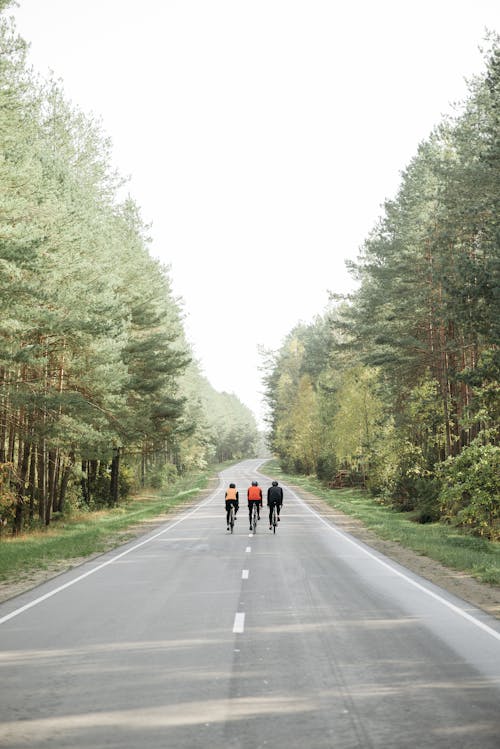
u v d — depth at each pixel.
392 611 11.90
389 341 40.53
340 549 23.12
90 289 28.81
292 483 90.81
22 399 26.78
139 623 10.81
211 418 165.00
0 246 20.39
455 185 31.23
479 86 34.94
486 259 28.66
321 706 6.64
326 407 80.75
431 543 24.92
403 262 41.88
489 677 7.66
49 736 5.86
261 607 12.23
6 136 23.75
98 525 38.38
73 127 35.62
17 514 32.75
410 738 5.76
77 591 14.35
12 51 24.12
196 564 18.98
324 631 10.16
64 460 40.19
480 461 27.27
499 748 5.54
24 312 23.78
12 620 11.16
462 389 39.44
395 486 47.44
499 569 17.64
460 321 27.11
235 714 6.41
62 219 26.47
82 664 8.27
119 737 5.82
